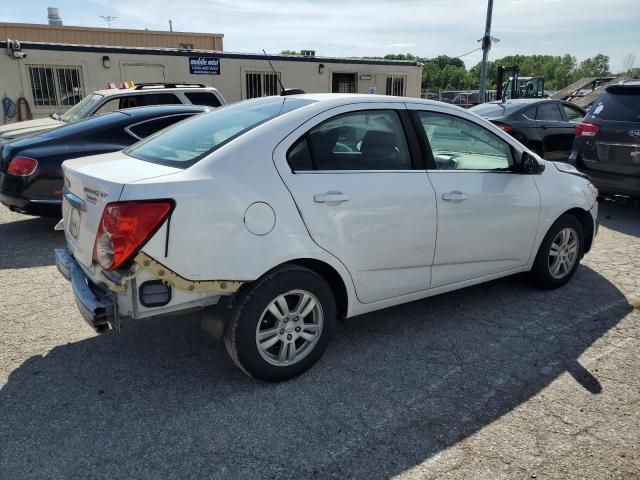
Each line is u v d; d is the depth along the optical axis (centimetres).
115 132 661
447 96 3666
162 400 312
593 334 397
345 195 331
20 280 502
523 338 391
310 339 338
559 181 463
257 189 303
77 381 332
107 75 1570
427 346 380
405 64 2030
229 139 318
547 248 462
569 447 272
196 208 285
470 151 407
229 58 1717
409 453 269
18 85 1477
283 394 319
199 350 372
